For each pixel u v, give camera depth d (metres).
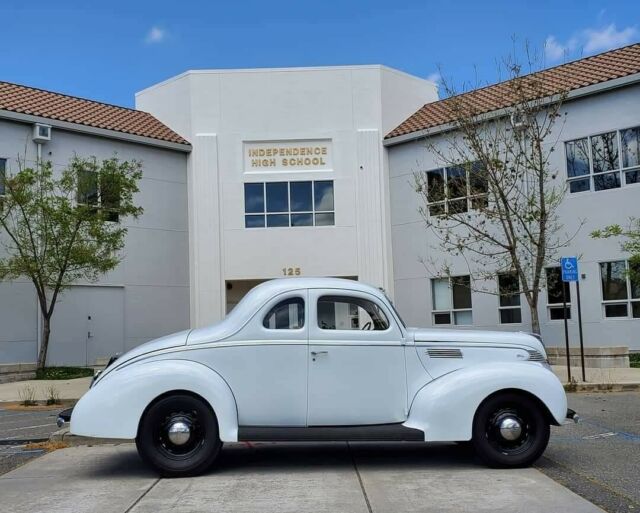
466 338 7.43
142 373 6.97
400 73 27.41
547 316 21.84
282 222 26.22
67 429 9.99
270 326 7.20
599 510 5.63
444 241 22.38
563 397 7.14
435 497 6.10
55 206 20.14
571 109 21.61
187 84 26.45
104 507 5.93
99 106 26.02
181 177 26.22
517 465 7.18
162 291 25.22
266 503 5.97
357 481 6.76
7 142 21.73
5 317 21.27
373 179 26.19
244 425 7.07
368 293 7.37
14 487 6.74
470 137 18.94
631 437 9.15
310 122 26.50
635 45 22.80
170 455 6.99
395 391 7.19
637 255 18.00
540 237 17.14
